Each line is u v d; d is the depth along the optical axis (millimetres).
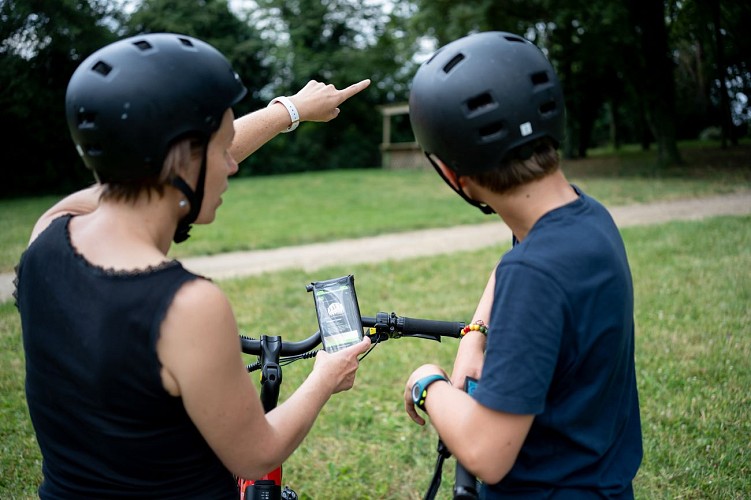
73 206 1555
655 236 8977
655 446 3498
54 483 1399
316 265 9055
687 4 18953
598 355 1369
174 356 1245
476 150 1379
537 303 1304
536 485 1421
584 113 28859
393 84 35531
